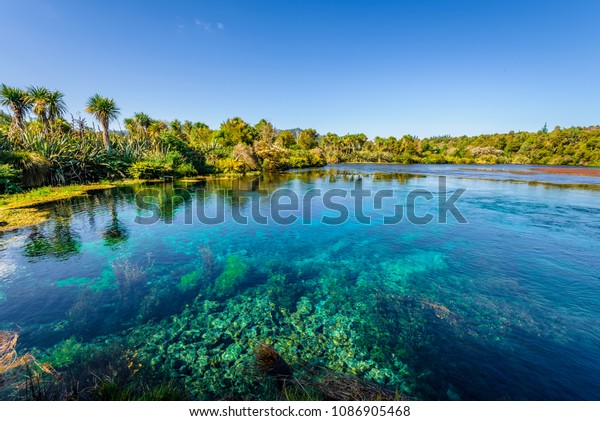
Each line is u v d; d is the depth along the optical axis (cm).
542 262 872
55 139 2397
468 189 2517
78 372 414
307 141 9425
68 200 1806
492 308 618
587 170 4925
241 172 4075
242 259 891
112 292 671
